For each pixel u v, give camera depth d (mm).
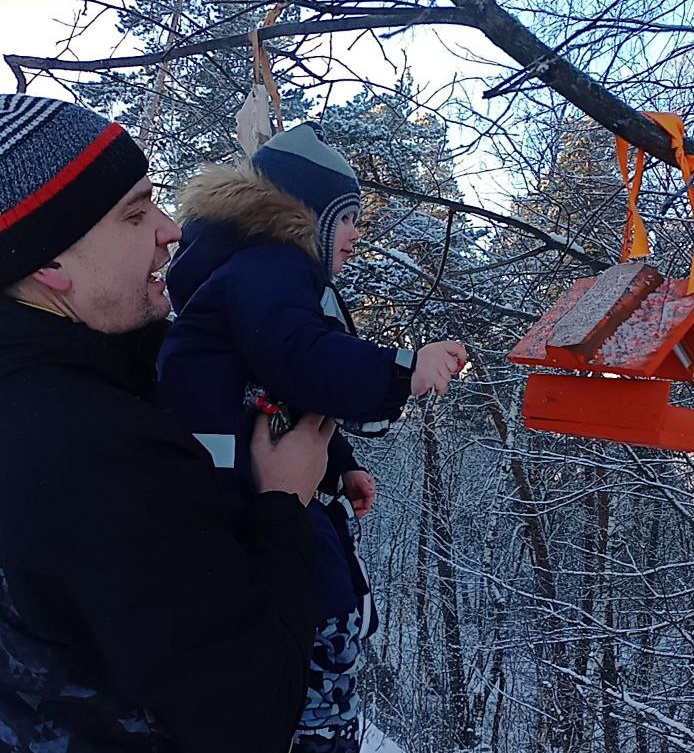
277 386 1258
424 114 3908
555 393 1627
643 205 4422
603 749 7578
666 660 7062
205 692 893
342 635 1394
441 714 9734
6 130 989
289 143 1589
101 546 869
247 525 1142
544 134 4703
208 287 1371
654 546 7863
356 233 1643
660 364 1506
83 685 923
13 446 917
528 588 9461
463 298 5719
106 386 1007
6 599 929
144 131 3557
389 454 10180
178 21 3285
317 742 1365
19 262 975
